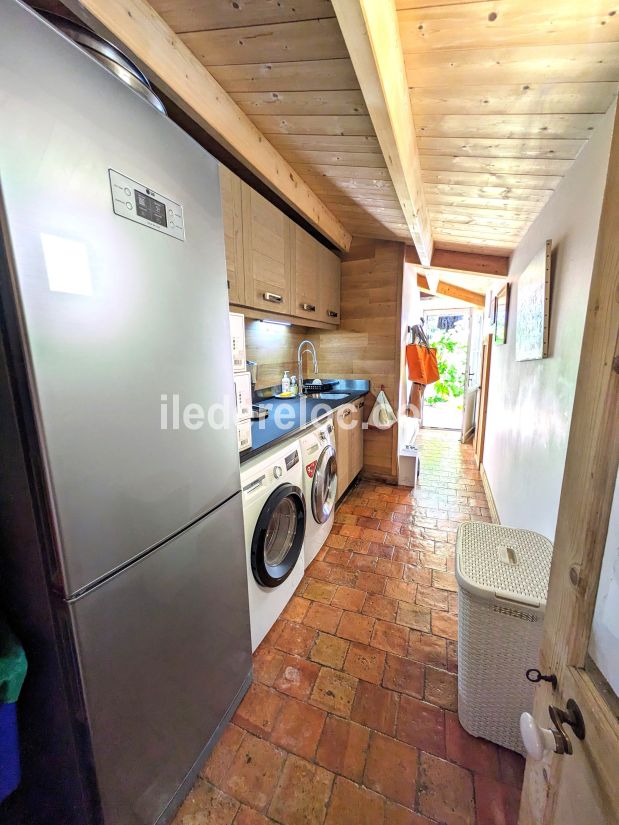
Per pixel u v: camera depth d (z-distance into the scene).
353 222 2.73
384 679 1.43
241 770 1.13
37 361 0.61
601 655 0.51
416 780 1.10
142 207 0.79
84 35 0.75
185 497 0.98
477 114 1.22
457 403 6.43
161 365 0.87
